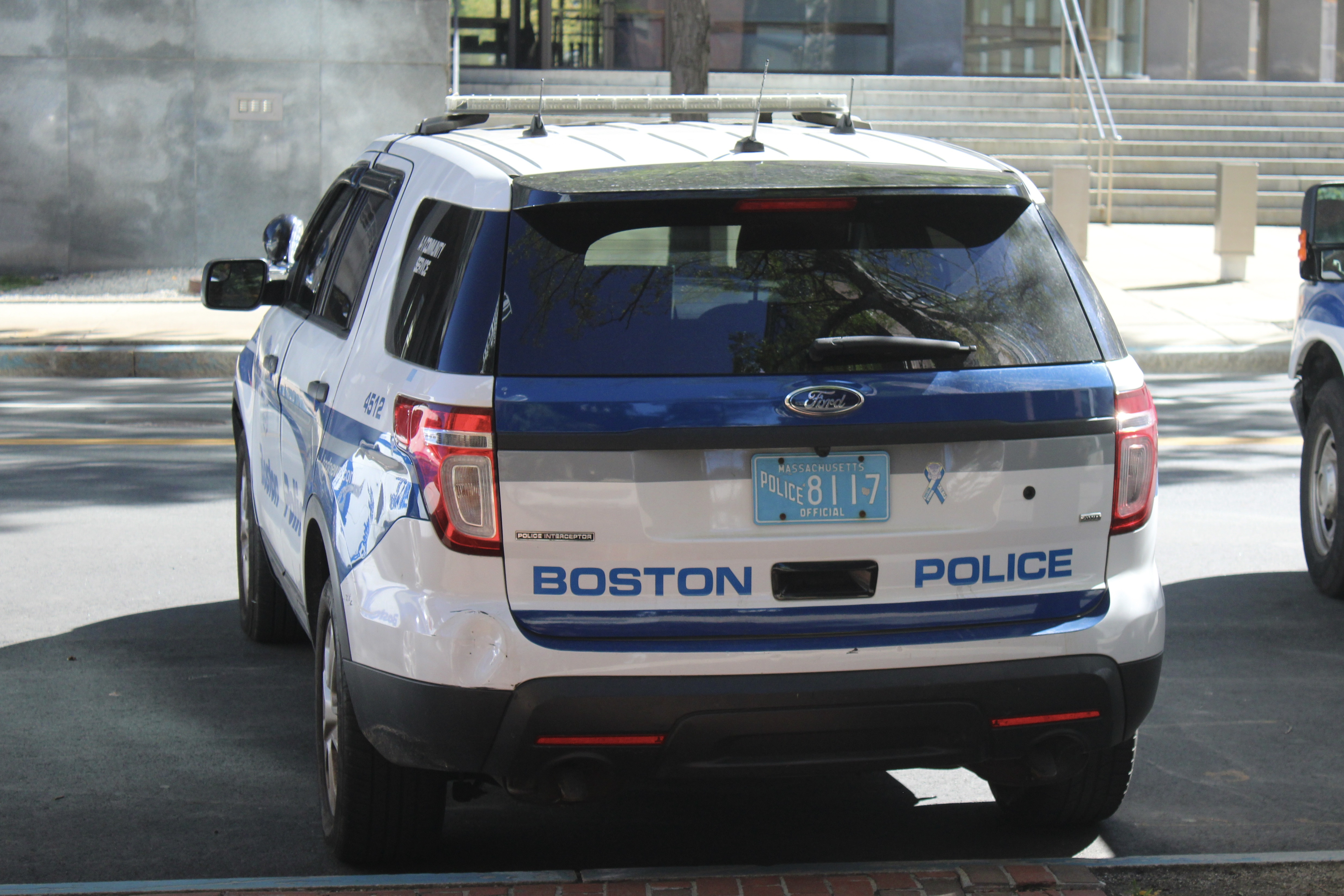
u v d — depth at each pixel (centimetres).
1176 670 689
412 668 412
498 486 405
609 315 412
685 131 507
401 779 454
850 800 542
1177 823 520
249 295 692
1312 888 445
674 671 405
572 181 424
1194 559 888
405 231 483
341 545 449
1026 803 508
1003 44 3170
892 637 416
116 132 2250
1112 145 2700
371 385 453
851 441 411
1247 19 3328
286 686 658
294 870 479
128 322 1838
